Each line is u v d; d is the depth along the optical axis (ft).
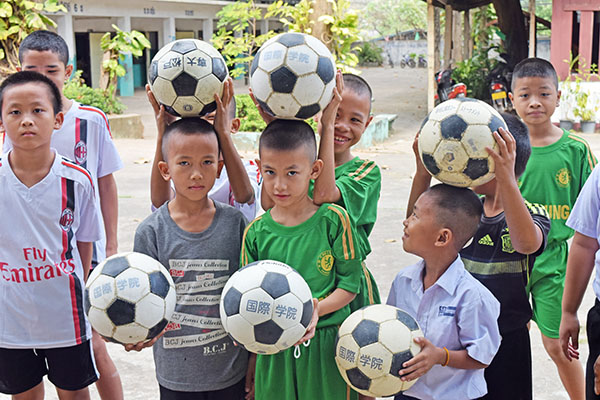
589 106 37.93
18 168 8.79
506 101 42.70
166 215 8.56
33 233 8.87
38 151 8.71
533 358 12.57
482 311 7.66
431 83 43.45
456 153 7.11
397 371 7.18
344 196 8.41
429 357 7.29
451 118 7.16
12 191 8.78
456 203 7.58
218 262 8.43
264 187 8.61
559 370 10.63
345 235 7.95
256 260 8.31
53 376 9.42
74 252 9.27
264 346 7.24
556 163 11.06
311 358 8.05
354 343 7.30
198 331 8.36
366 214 8.70
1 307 9.01
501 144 7.06
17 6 33.47
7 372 9.18
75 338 9.25
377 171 9.01
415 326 7.40
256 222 8.30
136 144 36.96
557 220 10.95
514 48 49.26
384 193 24.93
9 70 33.58
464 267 8.32
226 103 8.21
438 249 7.78
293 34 7.76
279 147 7.52
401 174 28.19
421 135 7.45
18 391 9.29
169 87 7.89
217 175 8.49
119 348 13.25
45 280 9.00
